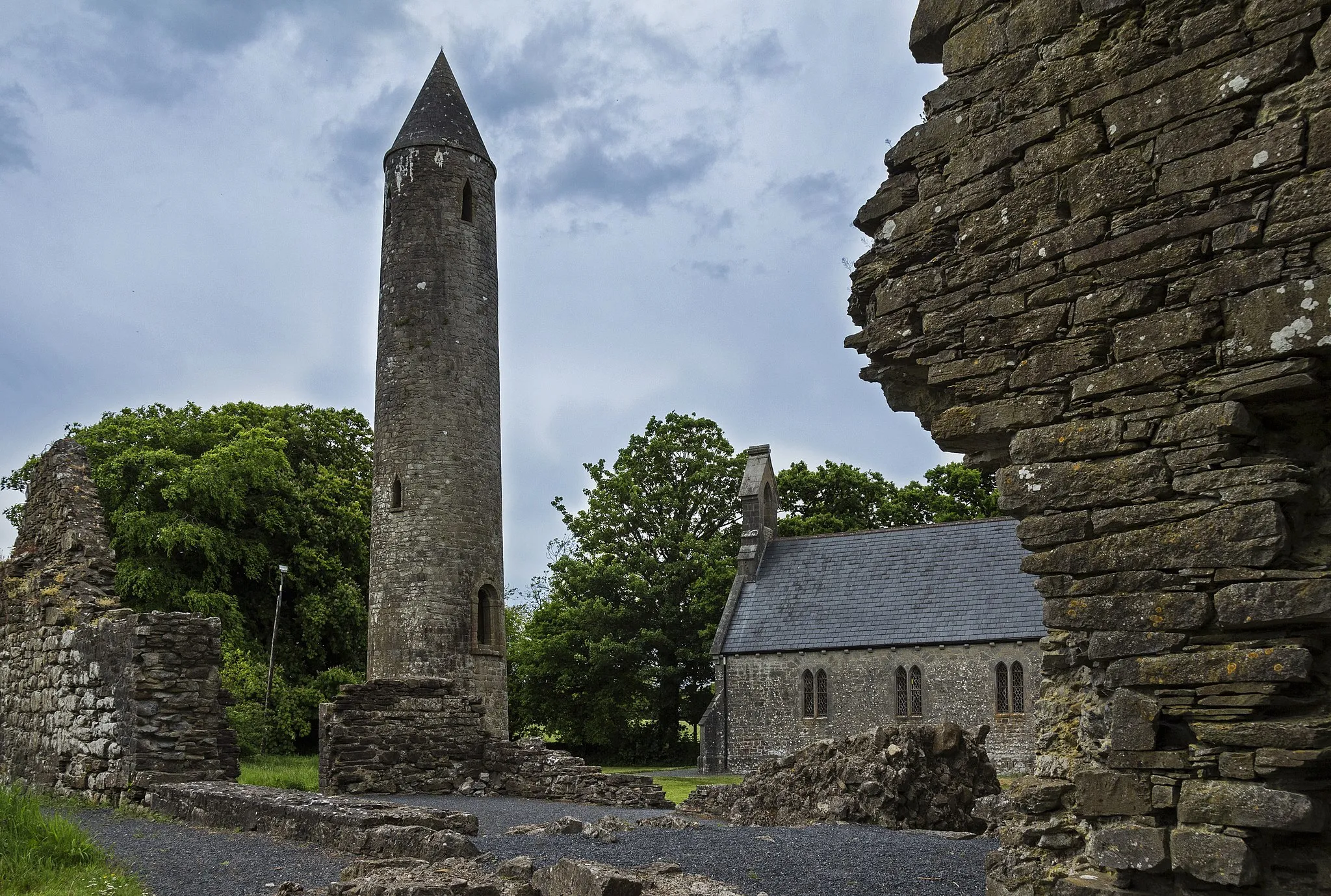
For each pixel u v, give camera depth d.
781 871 10.07
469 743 22.48
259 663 37.69
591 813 17.62
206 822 14.21
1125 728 6.07
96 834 13.16
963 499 53.19
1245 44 5.95
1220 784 5.68
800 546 45.97
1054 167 6.70
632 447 52.56
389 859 9.82
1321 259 5.61
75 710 18.30
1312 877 5.50
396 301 28.58
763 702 41.59
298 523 42.34
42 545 20.83
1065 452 6.51
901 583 41.78
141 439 40.59
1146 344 6.20
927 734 17.58
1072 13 6.69
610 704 47.81
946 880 9.52
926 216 7.36
